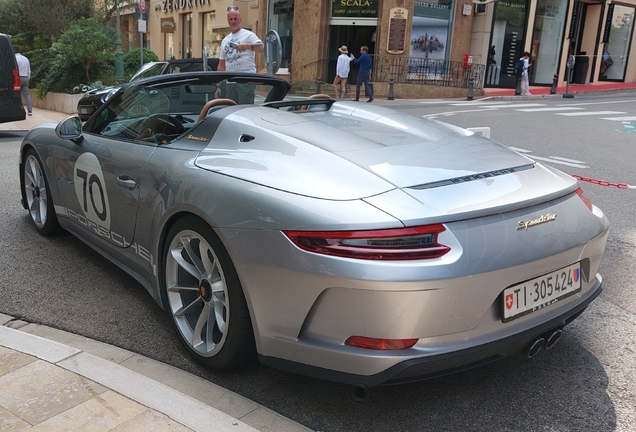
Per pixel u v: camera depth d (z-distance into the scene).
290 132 2.87
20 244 4.63
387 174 2.48
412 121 3.38
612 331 3.39
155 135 3.44
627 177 7.61
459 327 2.26
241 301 2.52
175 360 2.97
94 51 15.78
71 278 4.00
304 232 2.26
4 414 2.33
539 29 25.14
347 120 3.27
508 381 2.83
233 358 2.63
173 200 2.84
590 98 21.94
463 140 3.16
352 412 2.57
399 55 21.81
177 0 30.41
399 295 2.13
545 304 2.51
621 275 4.26
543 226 2.48
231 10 7.70
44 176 4.49
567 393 2.74
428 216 2.24
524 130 11.94
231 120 3.03
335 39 22.73
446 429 2.46
